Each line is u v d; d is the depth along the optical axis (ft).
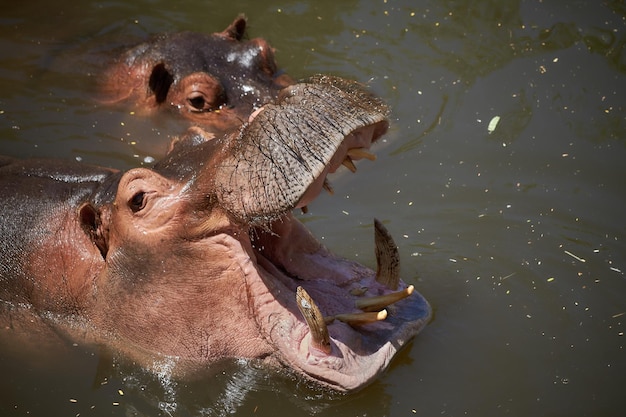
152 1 41.42
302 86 20.03
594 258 26.48
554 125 32.86
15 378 21.84
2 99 33.99
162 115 33.50
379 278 21.50
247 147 19.57
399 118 33.19
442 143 32.14
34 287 22.07
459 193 29.63
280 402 21.11
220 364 20.99
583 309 24.48
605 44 36.63
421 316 21.65
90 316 21.59
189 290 20.62
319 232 27.76
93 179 23.89
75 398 21.31
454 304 24.43
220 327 20.75
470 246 26.96
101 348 21.68
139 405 21.16
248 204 19.17
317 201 29.43
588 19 37.99
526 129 32.68
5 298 22.29
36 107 33.76
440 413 21.07
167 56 34.81
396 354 22.41
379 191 29.86
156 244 20.54
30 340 22.15
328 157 18.81
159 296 20.80
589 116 33.22
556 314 24.26
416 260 26.30
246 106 33.32
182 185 20.51
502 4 39.19
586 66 35.63
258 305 20.39
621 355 22.95
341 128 19.20
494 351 22.88
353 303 21.20
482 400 21.45
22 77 35.58
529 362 22.59
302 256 22.06
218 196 19.69
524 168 30.78
